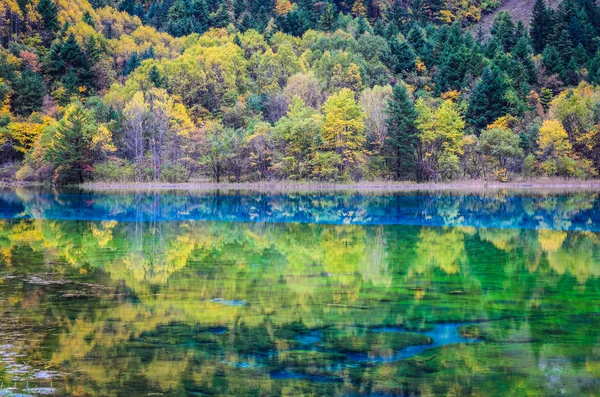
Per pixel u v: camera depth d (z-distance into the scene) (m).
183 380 9.33
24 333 11.64
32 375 9.42
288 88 106.25
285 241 25.70
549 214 37.91
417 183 76.25
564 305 14.27
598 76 118.50
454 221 34.03
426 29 170.50
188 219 34.91
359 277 17.64
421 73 136.62
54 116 99.50
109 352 10.59
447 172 78.38
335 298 14.88
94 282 16.56
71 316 12.92
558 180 76.69
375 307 13.97
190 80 110.75
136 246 23.86
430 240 26.16
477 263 20.14
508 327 12.38
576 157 79.62
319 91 105.94
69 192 62.00
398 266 19.59
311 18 175.75
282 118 82.50
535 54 144.62
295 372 9.75
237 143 77.00
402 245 24.53
